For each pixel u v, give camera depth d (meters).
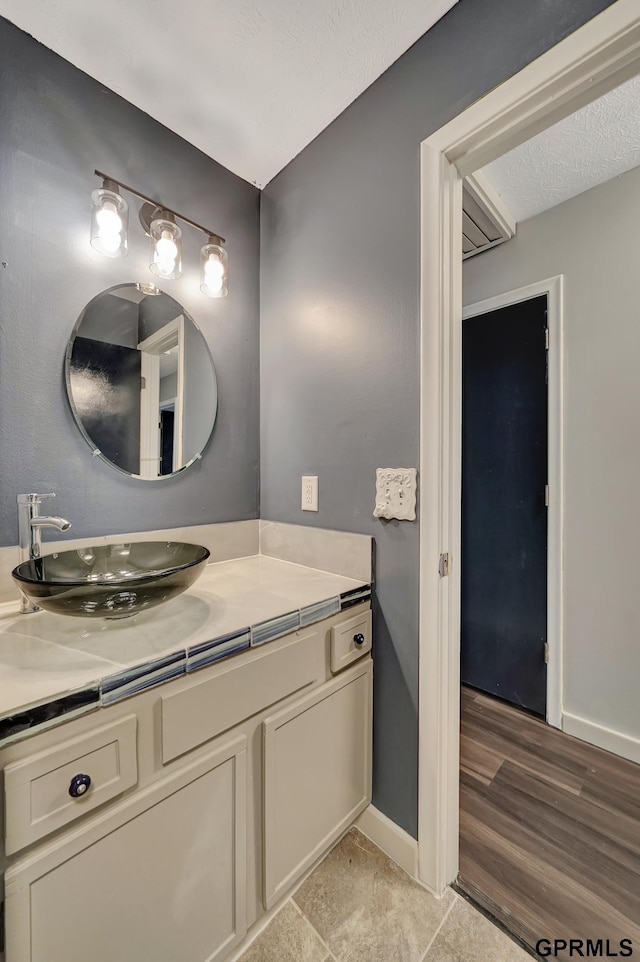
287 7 0.99
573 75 0.84
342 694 1.12
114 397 1.23
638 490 1.56
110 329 1.22
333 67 1.15
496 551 1.99
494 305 1.97
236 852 0.87
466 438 2.11
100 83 1.18
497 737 1.71
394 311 1.15
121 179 1.24
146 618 0.93
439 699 1.07
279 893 0.96
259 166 1.52
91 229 1.13
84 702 0.64
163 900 0.75
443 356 1.06
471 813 1.33
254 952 0.93
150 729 0.73
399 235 1.14
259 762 0.91
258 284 1.65
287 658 0.97
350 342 1.28
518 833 1.25
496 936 0.96
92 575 1.14
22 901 0.58
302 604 1.02
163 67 1.14
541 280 1.80
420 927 0.98
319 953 0.93
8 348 1.03
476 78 0.97
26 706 0.59
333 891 1.07
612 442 1.62
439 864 1.07
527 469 1.87
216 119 1.32
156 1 0.98
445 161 1.05
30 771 0.59
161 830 0.74
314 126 1.35
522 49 0.90
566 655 1.74
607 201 1.62
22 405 1.05
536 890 1.07
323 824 1.08
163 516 1.36
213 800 0.82
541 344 1.82
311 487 1.42
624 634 1.59
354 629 1.15
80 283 1.16
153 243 1.25
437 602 1.06
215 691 0.82
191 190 1.42
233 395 1.56
